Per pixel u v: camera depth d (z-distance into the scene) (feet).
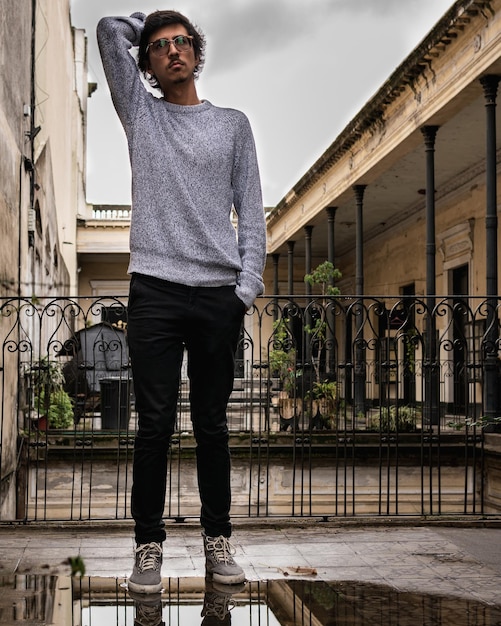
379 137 36.55
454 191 43.50
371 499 23.16
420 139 33.42
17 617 6.98
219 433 8.39
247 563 9.37
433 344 18.76
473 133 34.86
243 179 8.46
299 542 10.66
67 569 8.99
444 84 28.55
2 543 10.68
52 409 24.62
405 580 8.54
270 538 10.95
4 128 19.51
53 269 38.55
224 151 8.21
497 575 8.80
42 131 30.83
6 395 18.98
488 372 24.80
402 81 31.53
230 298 8.11
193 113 8.32
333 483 23.12
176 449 22.48
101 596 7.77
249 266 8.27
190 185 8.07
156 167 8.06
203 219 8.05
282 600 7.67
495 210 26.48
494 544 10.53
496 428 24.26
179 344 8.20
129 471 22.07
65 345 18.90
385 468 23.25
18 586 8.14
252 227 8.41
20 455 19.45
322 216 51.49
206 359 8.21
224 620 6.99
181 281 7.95
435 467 23.31
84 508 21.77
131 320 8.14
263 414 31.65
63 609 7.27
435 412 28.94
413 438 23.32
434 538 10.92
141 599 7.66
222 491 8.44
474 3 24.29
